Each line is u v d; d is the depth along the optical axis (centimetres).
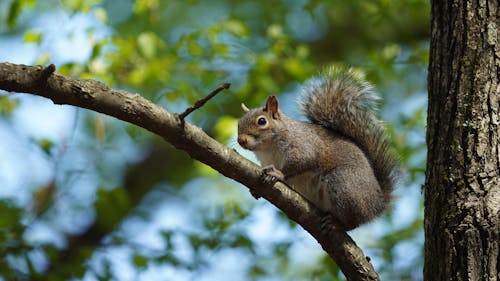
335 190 940
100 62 1227
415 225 1256
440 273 654
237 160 707
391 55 1379
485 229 637
